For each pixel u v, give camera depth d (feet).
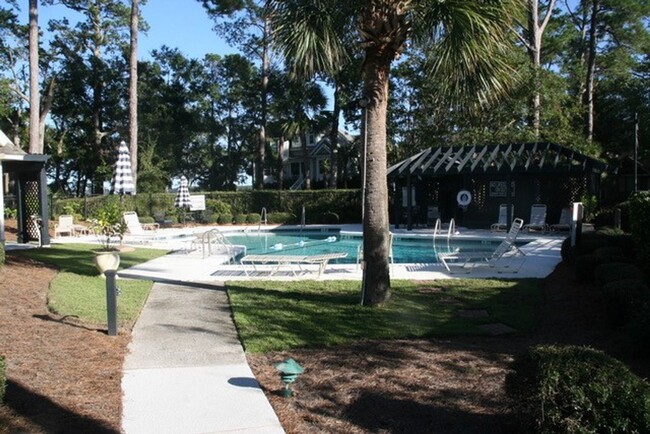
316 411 15.01
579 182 78.69
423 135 102.32
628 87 120.37
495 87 25.34
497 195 82.64
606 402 11.17
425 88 96.27
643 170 110.93
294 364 16.11
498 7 23.25
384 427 13.96
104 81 140.77
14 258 43.19
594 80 128.36
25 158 53.16
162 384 17.06
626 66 123.95
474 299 28.66
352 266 43.01
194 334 22.86
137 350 20.59
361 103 26.45
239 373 18.11
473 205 83.76
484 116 91.15
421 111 103.91
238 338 22.29
